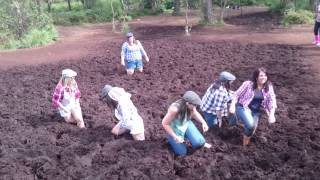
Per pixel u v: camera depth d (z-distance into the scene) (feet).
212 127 12.28
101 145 11.39
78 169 9.85
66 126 12.71
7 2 35.29
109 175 9.52
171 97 15.37
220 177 9.48
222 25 36.29
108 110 14.24
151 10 55.21
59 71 20.85
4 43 31.99
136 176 9.39
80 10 53.72
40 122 13.24
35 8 36.83
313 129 11.81
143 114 13.64
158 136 11.84
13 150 10.89
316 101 14.25
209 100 11.93
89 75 19.52
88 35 36.32
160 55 23.29
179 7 51.29
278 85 16.33
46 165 9.96
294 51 23.15
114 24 41.73
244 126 10.92
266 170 9.79
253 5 58.34
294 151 10.44
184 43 27.14
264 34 30.04
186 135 10.67
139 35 33.65
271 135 11.56
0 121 13.20
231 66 19.83
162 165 10.03
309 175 9.25
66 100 12.74
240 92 10.85
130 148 10.93
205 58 21.93
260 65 19.86
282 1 44.80
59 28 42.42
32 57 26.00
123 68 20.65
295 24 34.91
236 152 10.65
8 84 18.56
